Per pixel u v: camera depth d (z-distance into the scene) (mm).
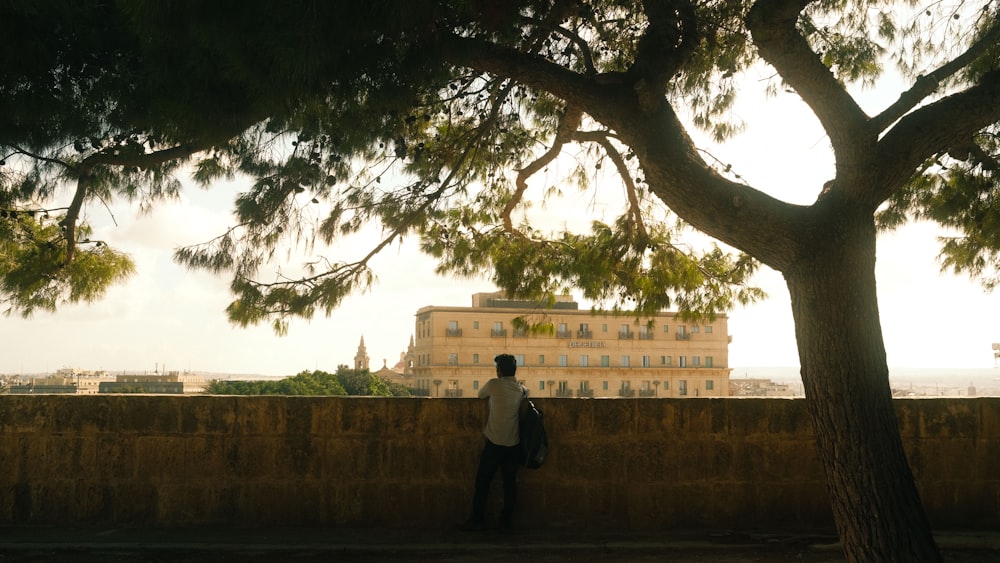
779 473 7035
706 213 4758
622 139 5148
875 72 7551
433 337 113938
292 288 7008
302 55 3926
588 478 6992
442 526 6949
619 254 8867
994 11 6141
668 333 118625
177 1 4035
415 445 7008
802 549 6293
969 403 7035
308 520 6938
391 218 7348
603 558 6066
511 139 8820
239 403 7004
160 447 6953
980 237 7949
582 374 116125
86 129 5879
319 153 6742
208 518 6914
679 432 7039
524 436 6555
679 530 6930
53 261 7289
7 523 6852
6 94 5062
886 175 4648
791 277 4688
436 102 7031
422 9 4414
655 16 5262
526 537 6617
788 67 4699
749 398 7098
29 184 6742
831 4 7215
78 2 4977
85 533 6656
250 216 6750
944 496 6949
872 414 4406
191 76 4809
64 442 6934
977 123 4719
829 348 4488
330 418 7008
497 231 9281
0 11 4613
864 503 4320
